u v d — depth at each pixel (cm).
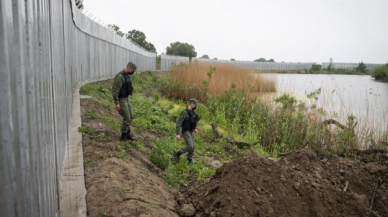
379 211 520
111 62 1950
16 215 155
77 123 711
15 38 164
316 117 1024
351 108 1272
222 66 2658
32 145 198
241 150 905
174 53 6284
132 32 5600
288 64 7962
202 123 1123
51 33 318
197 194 504
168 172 613
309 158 611
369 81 3834
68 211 349
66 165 478
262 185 468
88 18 1351
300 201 459
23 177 173
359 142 864
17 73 165
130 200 378
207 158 803
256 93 1480
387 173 594
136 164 555
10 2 152
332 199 468
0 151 141
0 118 141
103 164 489
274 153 905
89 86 1209
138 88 1877
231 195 447
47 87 280
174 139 880
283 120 1053
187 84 1823
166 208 418
